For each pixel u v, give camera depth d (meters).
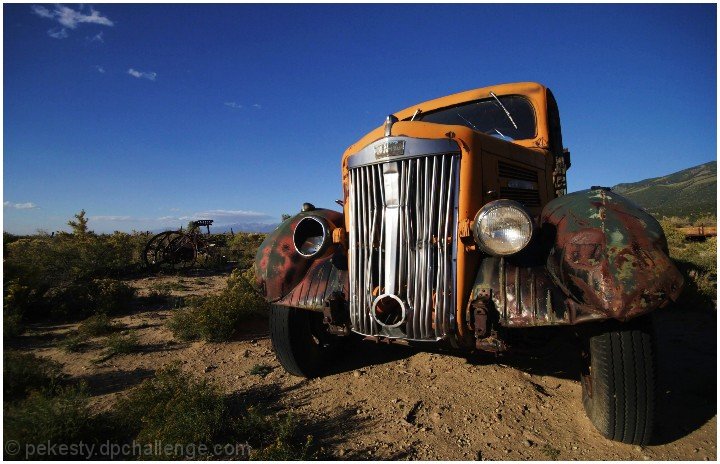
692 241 14.96
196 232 12.52
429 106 5.09
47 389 3.60
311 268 3.57
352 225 3.20
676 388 3.55
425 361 4.20
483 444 2.78
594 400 2.77
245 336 5.45
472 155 2.99
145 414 3.04
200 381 3.47
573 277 2.51
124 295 7.47
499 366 4.03
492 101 4.76
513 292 2.71
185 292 8.74
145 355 4.74
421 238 2.92
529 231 2.60
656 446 2.69
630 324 2.56
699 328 5.22
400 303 2.92
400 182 2.98
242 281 6.82
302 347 3.81
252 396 3.57
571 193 3.04
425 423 3.07
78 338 5.39
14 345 5.17
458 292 2.84
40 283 7.58
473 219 2.92
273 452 2.61
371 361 4.30
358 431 2.97
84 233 14.35
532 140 4.59
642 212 2.64
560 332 3.19
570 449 2.69
